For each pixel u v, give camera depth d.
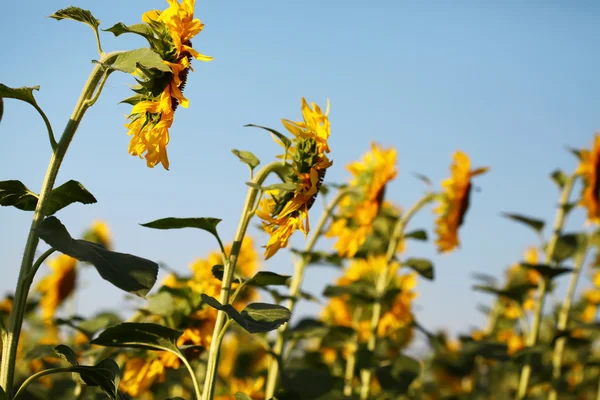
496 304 9.38
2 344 2.87
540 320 7.02
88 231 8.40
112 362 2.88
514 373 8.84
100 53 2.90
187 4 2.99
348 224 5.68
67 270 7.50
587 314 9.41
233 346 7.95
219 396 5.76
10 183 2.88
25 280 2.76
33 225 2.81
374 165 5.81
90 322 5.16
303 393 5.02
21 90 2.73
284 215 3.12
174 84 2.92
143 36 2.95
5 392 2.68
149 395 5.67
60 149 2.86
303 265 5.54
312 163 3.20
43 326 7.06
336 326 5.99
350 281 7.13
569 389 8.24
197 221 3.09
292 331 5.38
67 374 6.12
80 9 2.83
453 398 8.52
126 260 2.62
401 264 6.48
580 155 6.99
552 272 6.84
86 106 2.88
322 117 3.25
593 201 6.94
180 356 3.22
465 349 7.09
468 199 6.55
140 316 4.34
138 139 2.95
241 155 3.27
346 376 6.71
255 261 5.66
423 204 6.65
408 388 6.10
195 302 4.36
